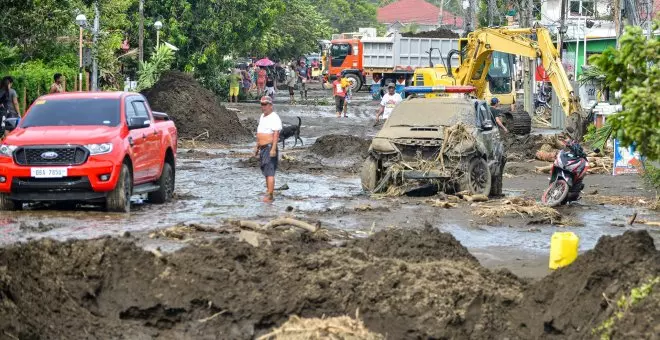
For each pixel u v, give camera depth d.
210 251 12.58
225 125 42.78
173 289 12.09
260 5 66.38
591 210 21.86
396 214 20.25
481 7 79.44
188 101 42.38
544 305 11.47
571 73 61.09
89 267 12.34
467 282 11.98
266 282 12.14
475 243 17.27
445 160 23.27
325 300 11.87
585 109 41.50
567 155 22.45
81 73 39.59
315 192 24.36
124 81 53.12
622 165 29.25
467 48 42.78
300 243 15.01
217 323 11.79
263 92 73.81
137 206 21.31
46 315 11.31
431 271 12.09
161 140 22.03
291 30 105.56
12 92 28.78
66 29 42.31
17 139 19.50
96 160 19.36
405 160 23.55
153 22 62.59
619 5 36.03
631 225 19.70
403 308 11.55
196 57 63.62
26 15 38.34
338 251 12.93
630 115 10.98
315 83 112.81
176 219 19.11
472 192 22.95
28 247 12.24
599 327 10.48
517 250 16.61
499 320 11.51
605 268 11.16
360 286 11.94
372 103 70.56
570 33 69.62
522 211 20.41
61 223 18.30
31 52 39.88
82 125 20.34
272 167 22.25
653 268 10.90
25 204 21.23
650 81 11.23
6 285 11.03
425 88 25.84
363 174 23.83
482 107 25.33
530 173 30.20
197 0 63.66
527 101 45.78
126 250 12.57
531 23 62.25
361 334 11.23
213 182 26.39
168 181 22.47
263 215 19.84
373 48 86.19
